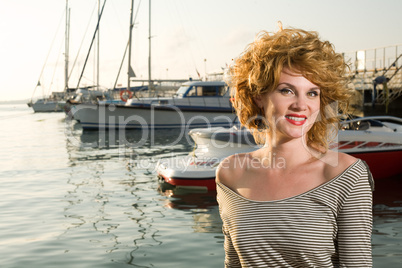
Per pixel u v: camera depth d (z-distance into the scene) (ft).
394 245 16.01
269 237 3.87
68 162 40.81
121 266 14.57
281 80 3.88
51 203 24.21
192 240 17.15
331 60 3.89
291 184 3.96
